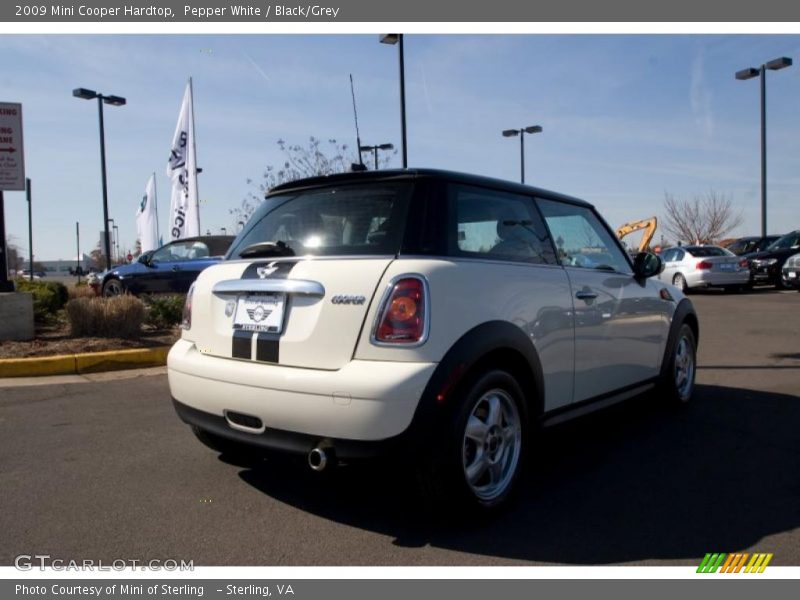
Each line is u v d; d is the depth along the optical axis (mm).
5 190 8773
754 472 4238
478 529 3408
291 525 3455
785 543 3256
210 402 3553
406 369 3037
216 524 3465
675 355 5574
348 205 3588
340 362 3150
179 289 13477
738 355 8586
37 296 10867
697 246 20109
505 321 3500
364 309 3137
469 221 3623
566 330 4062
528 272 3842
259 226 3961
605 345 4512
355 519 3527
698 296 18547
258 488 3965
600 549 3197
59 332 9344
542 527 3430
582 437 5016
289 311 3359
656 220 14320
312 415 3102
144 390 6621
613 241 5020
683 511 3631
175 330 9820
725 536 3332
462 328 3260
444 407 3107
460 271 3344
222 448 4270
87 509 3645
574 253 4441
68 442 4844
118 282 14188
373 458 3018
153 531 3381
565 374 4094
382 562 3076
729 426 5270
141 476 4152
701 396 6289
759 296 17984
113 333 8891
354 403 3006
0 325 8375
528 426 3732
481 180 3832
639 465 4379
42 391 6574
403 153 12055
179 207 15961
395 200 3457
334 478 4141
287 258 3518
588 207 4875
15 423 5359
